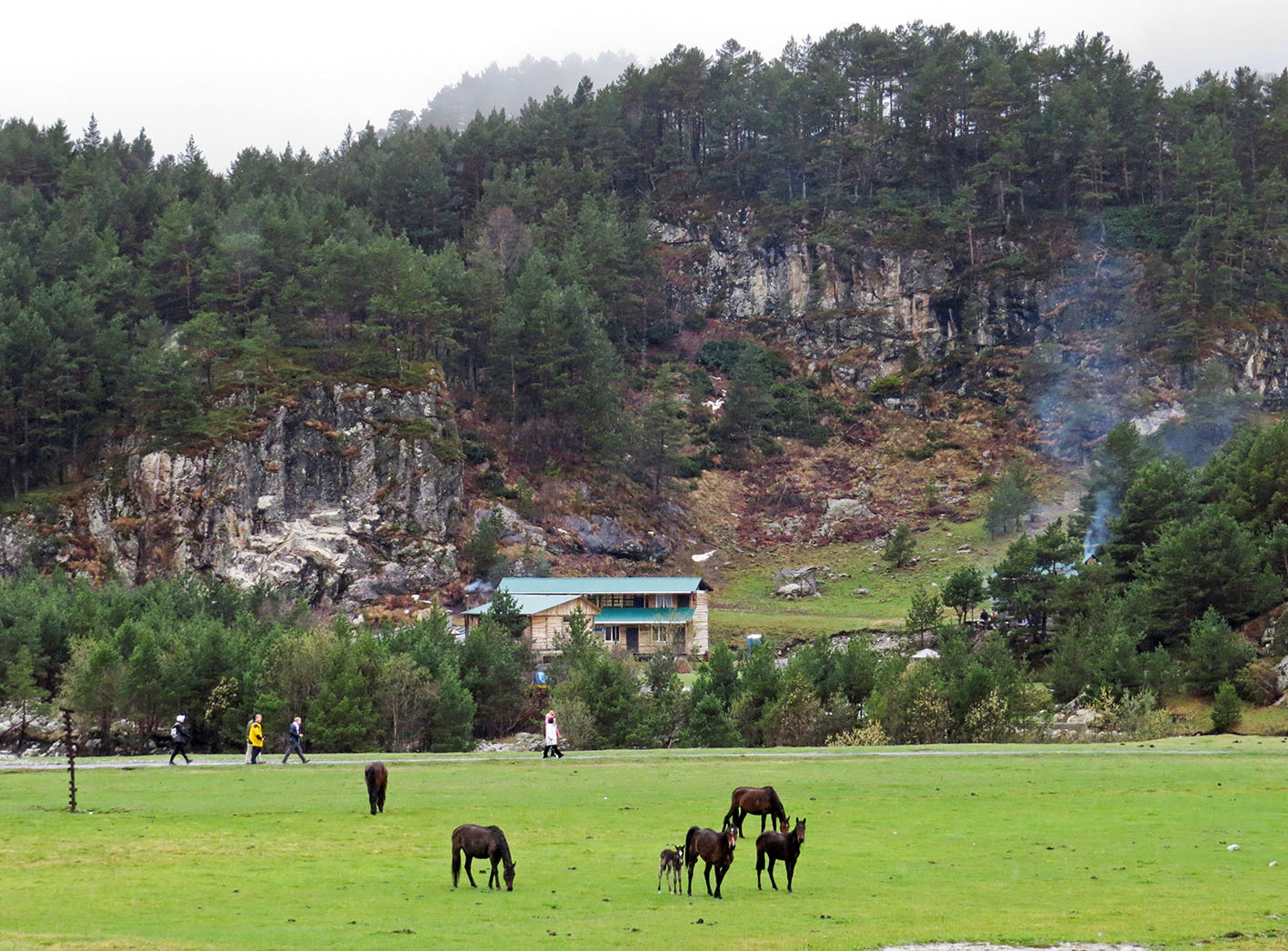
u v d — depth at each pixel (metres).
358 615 160.75
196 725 103.88
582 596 151.62
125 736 104.50
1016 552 135.12
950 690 93.50
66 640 121.06
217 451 168.50
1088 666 110.44
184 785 58.22
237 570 163.12
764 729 96.75
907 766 65.06
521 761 70.00
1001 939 31.44
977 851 43.75
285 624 138.00
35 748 106.75
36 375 172.38
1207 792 56.34
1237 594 117.88
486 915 33.50
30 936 30.39
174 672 101.88
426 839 45.03
